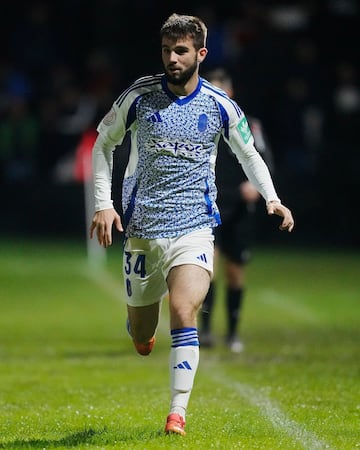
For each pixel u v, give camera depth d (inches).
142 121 757.3
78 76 3065.9
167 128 754.2
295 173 2773.1
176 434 724.7
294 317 1622.8
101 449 693.9
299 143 2810.0
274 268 2249.0
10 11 3193.9
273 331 1477.6
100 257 2405.3
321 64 3016.7
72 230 2812.5
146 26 3208.7
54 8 3211.1
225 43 2874.0
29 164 2881.4
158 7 3206.2
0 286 1988.2
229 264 1327.5
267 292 1911.9
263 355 1250.6
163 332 1444.4
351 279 2081.7
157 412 863.1
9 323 1552.7
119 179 810.2
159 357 1237.1
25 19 3186.5
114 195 817.5
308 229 2733.8
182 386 729.0
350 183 2753.4
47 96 2974.9
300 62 2861.7
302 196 2738.7
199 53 751.7
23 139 2869.1
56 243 2662.4
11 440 744.3
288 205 2738.7
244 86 2824.8
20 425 813.2
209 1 3176.7
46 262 2332.7
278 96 2827.3
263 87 2829.7
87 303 1779.0
